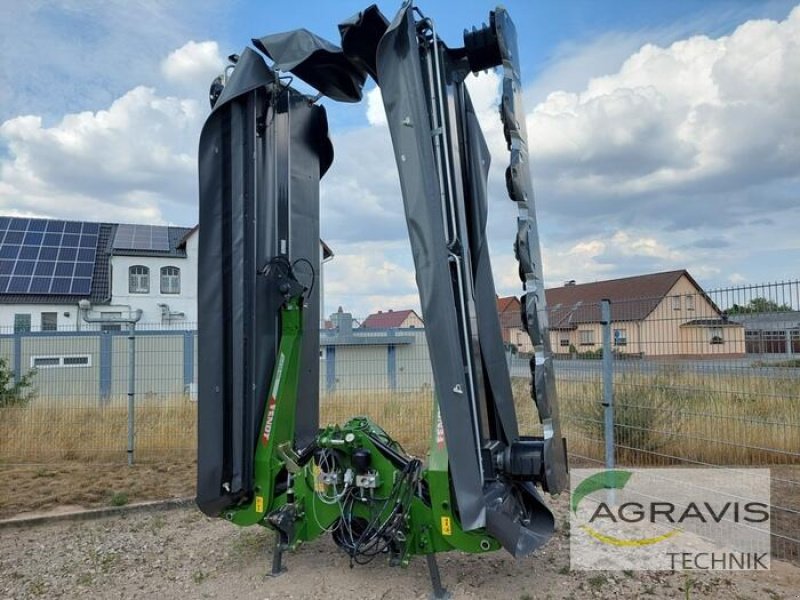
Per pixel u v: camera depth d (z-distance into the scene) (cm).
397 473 346
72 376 1163
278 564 378
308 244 429
